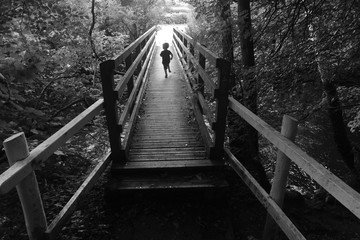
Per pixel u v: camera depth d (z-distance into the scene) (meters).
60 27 6.00
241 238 3.24
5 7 4.24
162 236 2.96
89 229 2.96
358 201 1.33
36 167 1.86
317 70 4.64
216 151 3.76
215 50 5.14
